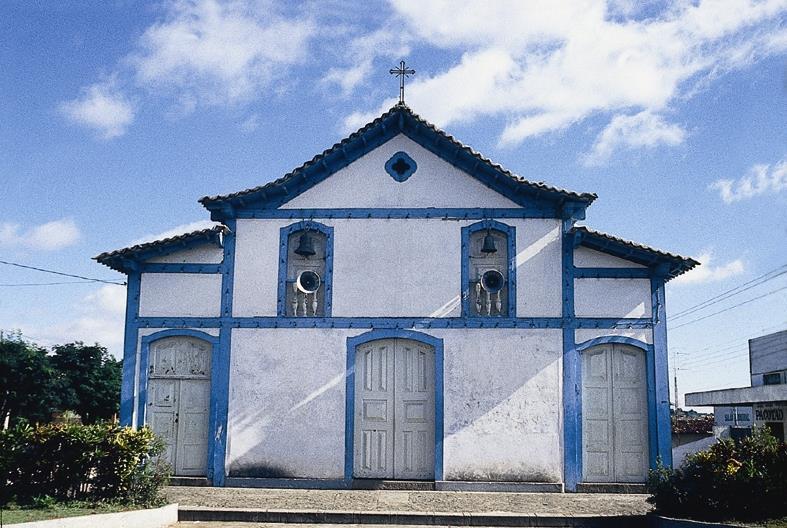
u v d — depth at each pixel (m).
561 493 13.99
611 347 14.69
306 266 15.23
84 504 11.52
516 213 15.01
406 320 14.77
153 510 11.54
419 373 14.75
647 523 11.79
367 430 14.65
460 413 14.43
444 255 14.96
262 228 15.26
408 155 15.33
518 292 14.76
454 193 15.14
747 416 38.28
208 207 15.15
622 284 14.72
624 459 14.35
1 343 26.98
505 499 13.30
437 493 13.83
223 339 14.92
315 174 15.34
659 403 14.34
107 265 15.36
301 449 14.50
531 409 14.40
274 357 14.81
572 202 14.69
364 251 15.05
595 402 14.54
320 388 14.66
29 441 11.92
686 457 12.24
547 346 14.56
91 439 11.92
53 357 28.44
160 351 15.09
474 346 14.62
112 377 28.83
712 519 11.10
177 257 15.24
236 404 14.70
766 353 32.66
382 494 13.70
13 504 11.36
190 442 14.77
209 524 11.87
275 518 12.08
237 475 14.48
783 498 11.06
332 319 14.83
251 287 15.06
